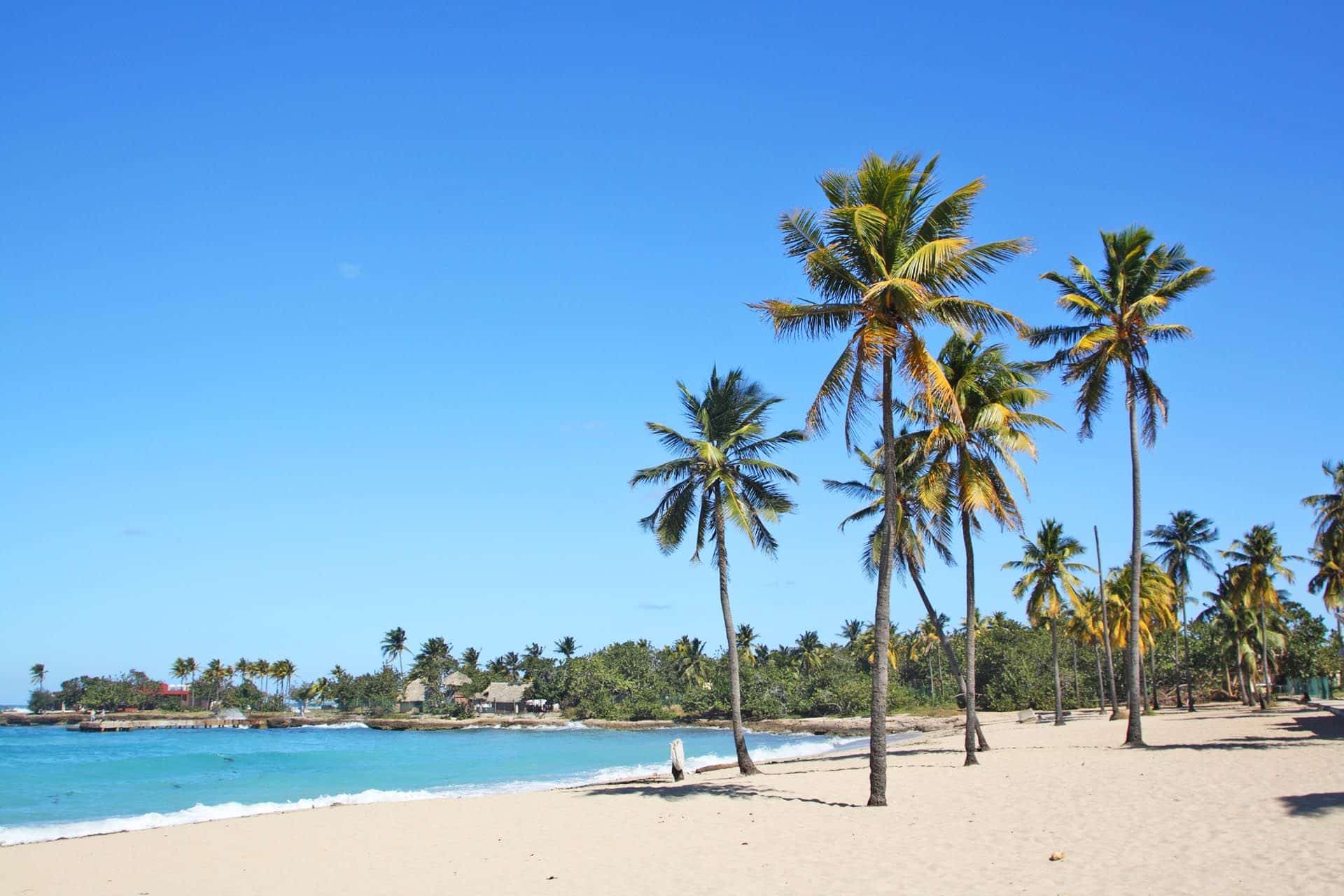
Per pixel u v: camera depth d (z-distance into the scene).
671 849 15.18
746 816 18.41
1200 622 72.44
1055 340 30.86
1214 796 16.89
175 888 14.41
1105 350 29.80
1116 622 63.28
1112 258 29.62
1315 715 45.62
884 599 18.83
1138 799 17.23
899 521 32.69
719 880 12.49
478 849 16.64
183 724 121.19
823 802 19.72
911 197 18.84
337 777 44.28
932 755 34.81
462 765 51.34
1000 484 28.03
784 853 14.13
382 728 118.06
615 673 121.94
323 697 148.25
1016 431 27.53
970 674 28.05
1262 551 59.19
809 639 133.50
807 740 77.19
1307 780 18.17
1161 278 29.84
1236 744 28.72
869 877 12.03
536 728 112.31
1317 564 52.88
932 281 18.53
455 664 145.88
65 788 39.88
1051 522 55.25
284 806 29.03
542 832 18.17
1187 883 10.59
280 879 14.73
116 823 25.83
